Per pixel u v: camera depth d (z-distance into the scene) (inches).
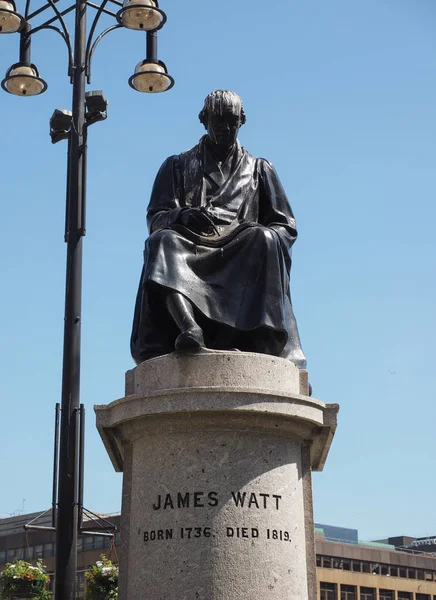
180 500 325.4
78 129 475.5
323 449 368.2
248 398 328.2
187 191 394.0
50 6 498.0
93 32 493.0
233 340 358.6
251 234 366.0
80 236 462.0
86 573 513.7
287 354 366.3
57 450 422.6
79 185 466.9
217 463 327.6
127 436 347.3
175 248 362.0
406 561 2459.4
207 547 319.0
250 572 318.3
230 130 390.9
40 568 567.8
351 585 2338.8
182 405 326.6
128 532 340.8
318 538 2336.4
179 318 347.3
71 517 418.6
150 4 490.6
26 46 527.5
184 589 316.5
